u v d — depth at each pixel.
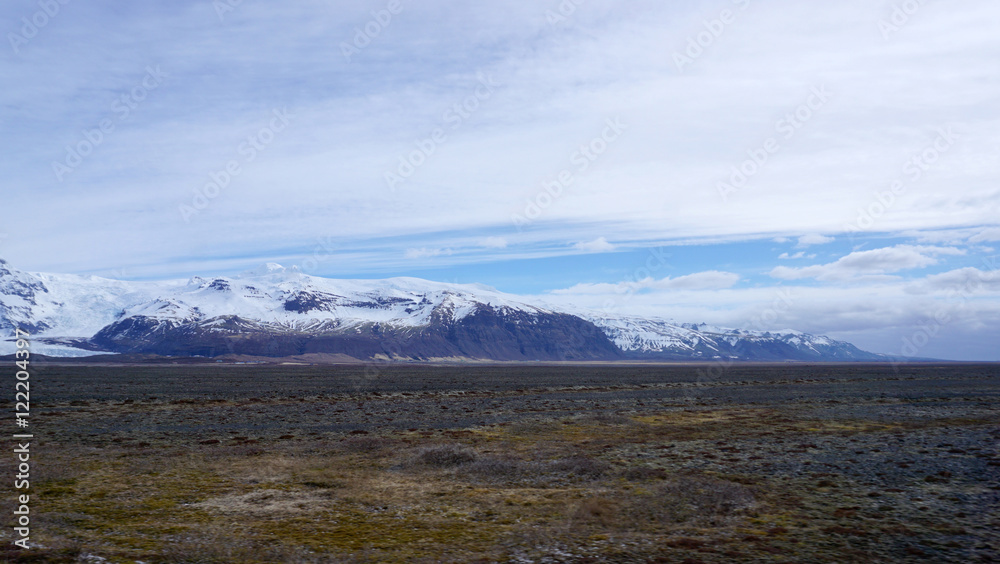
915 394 61.34
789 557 11.88
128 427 35.12
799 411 44.75
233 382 84.56
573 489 18.89
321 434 32.72
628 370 170.62
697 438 30.41
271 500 17.59
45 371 125.06
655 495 17.45
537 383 88.25
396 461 23.94
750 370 159.38
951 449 24.77
